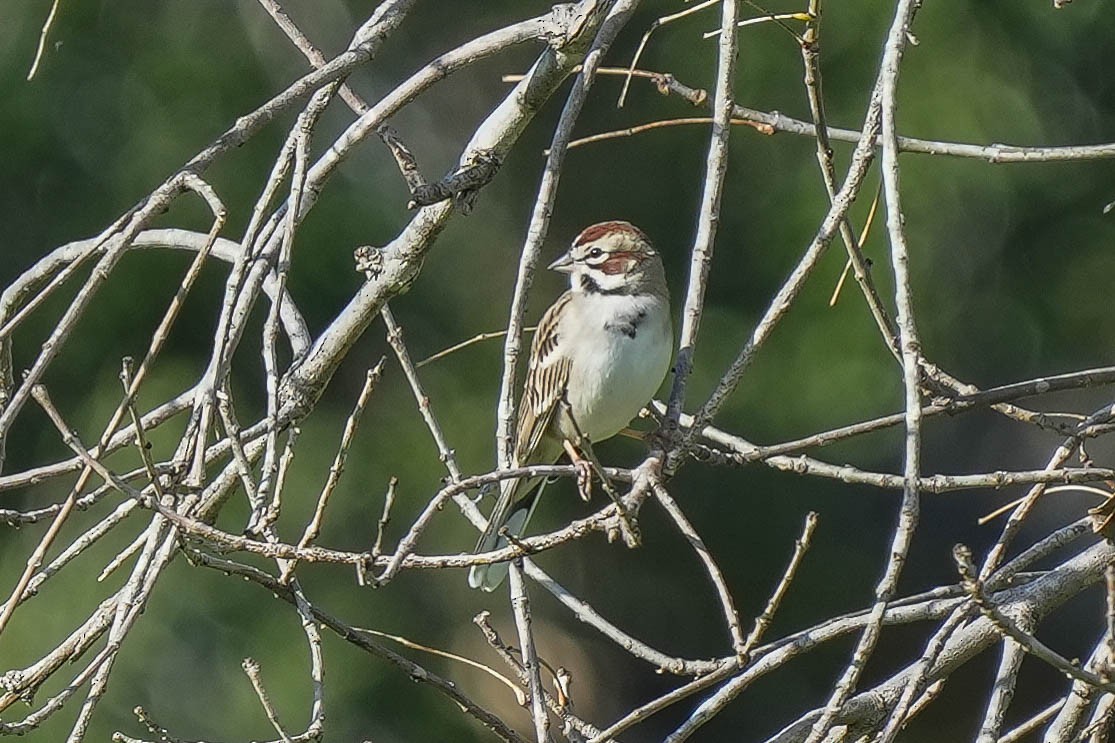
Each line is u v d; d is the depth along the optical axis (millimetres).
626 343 7344
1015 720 16703
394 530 14648
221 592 13984
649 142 16062
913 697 5320
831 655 16641
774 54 15219
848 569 16344
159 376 14266
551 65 6809
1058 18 15062
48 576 6238
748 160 15430
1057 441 16250
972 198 14945
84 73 14742
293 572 6152
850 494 16453
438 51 16516
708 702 5590
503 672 15148
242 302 6066
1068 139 15227
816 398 14852
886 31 14969
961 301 15273
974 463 16578
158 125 14625
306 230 14578
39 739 13047
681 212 15961
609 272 7402
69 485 13945
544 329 7582
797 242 14961
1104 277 15344
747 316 15289
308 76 6152
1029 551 6281
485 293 15820
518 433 7699
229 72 14969
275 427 5871
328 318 14523
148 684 13516
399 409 15133
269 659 13891
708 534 16594
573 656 17047
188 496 6113
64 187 14484
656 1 15938
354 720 14117
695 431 5609
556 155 5910
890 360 14773
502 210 16344
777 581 16438
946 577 16344
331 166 6445
